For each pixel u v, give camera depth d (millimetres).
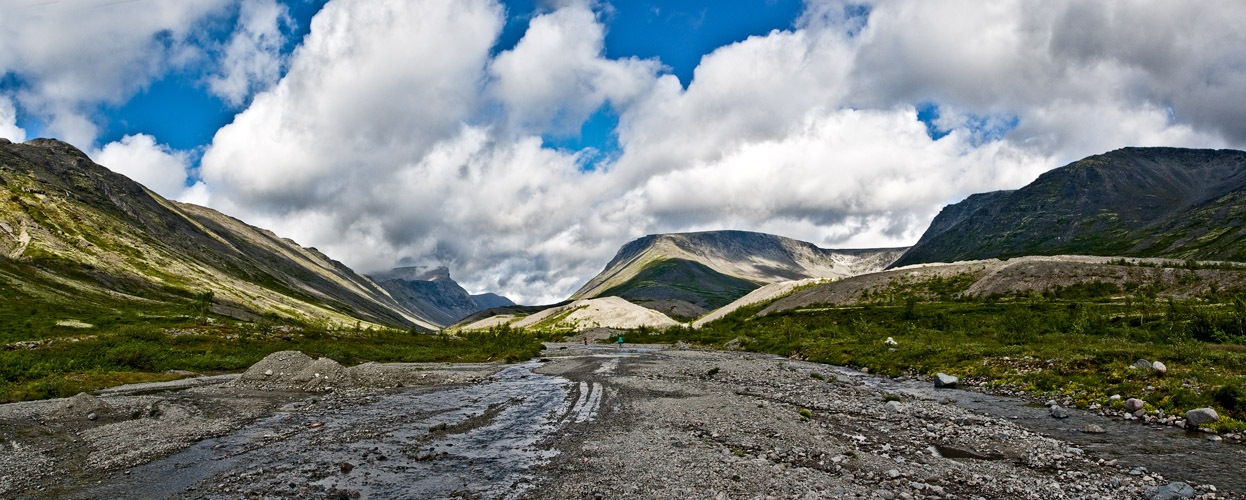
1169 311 72125
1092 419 25094
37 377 44688
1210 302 90562
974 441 21578
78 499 16125
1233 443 20000
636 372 51281
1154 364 29875
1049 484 16031
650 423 26359
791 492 15680
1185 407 24062
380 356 73688
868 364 50906
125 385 44500
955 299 141375
